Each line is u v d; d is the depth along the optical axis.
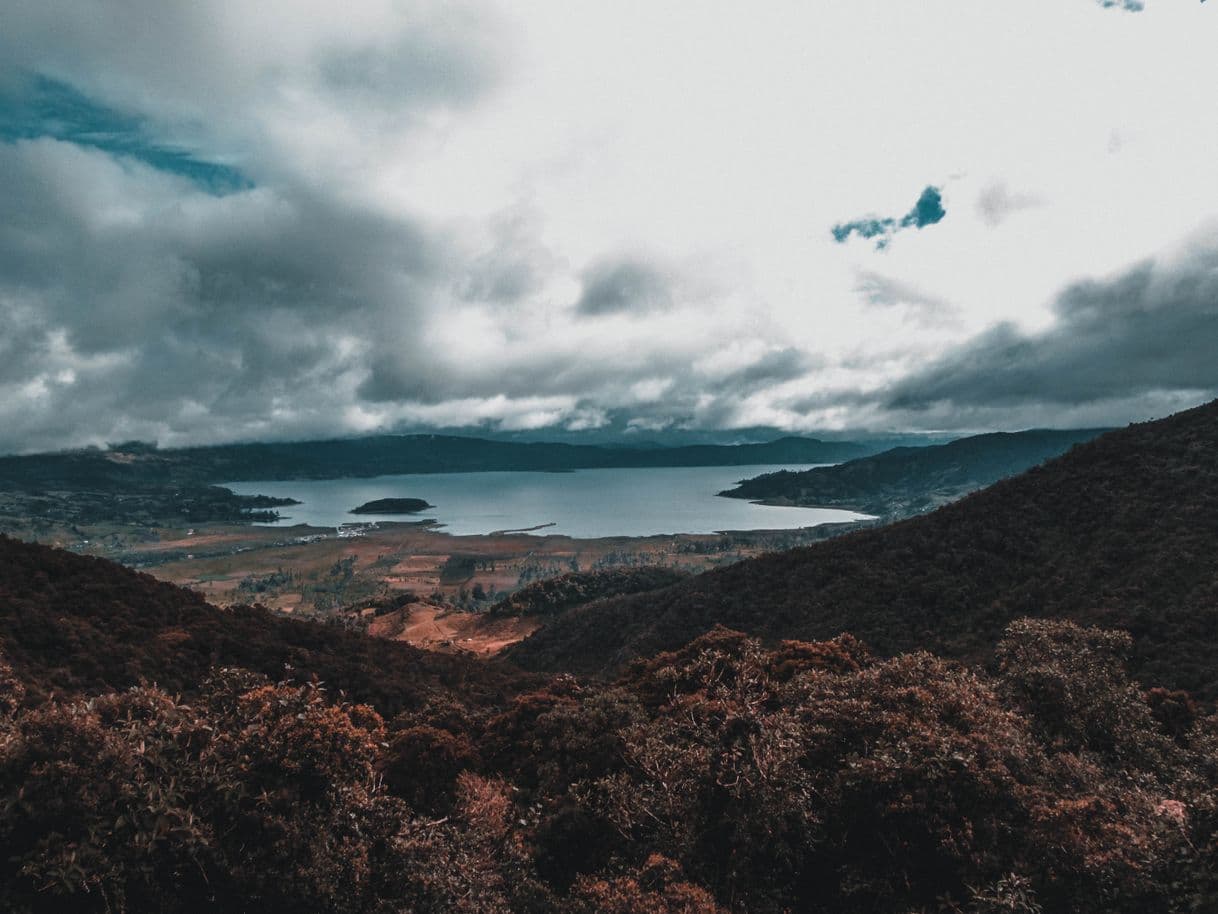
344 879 11.69
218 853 10.66
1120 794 14.94
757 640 27.31
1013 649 24.73
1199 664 32.66
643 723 19.83
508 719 22.25
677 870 13.45
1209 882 11.01
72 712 11.05
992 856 12.36
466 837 14.47
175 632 36.81
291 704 13.27
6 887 9.21
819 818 13.84
